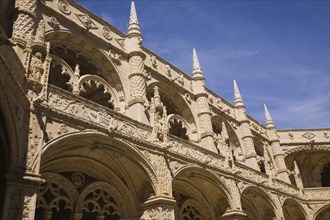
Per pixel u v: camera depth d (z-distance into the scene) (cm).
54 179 1541
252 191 2364
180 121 2420
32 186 1077
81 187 1652
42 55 1311
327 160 3812
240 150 2986
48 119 1241
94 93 2348
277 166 3381
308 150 3678
